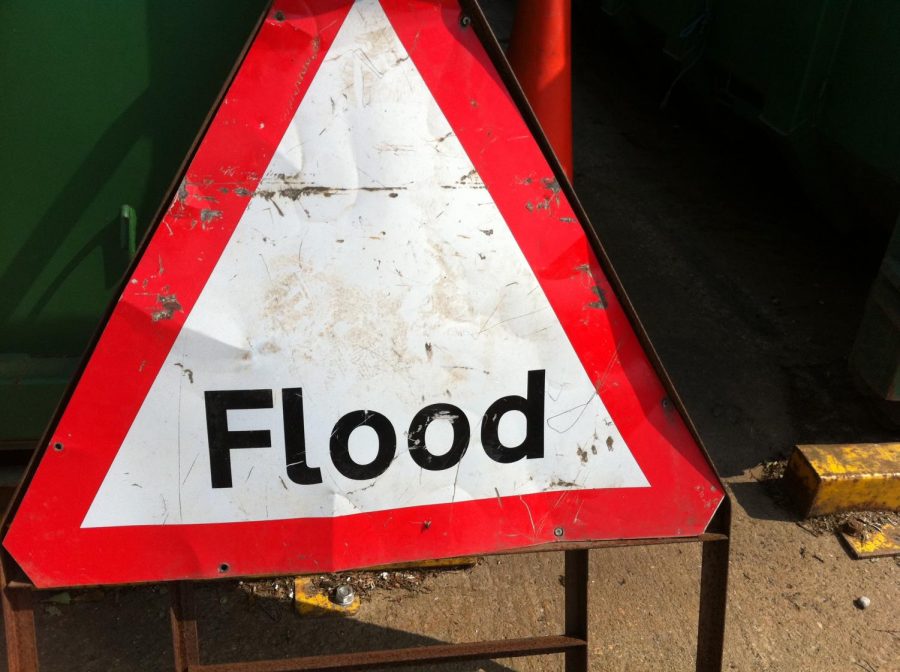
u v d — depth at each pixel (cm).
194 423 161
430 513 173
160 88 203
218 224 154
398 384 166
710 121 518
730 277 438
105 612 249
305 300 159
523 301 166
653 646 249
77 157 206
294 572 171
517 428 171
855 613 265
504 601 260
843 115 356
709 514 178
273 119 151
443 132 156
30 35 196
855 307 417
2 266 214
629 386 172
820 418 347
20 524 160
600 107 650
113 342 155
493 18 775
